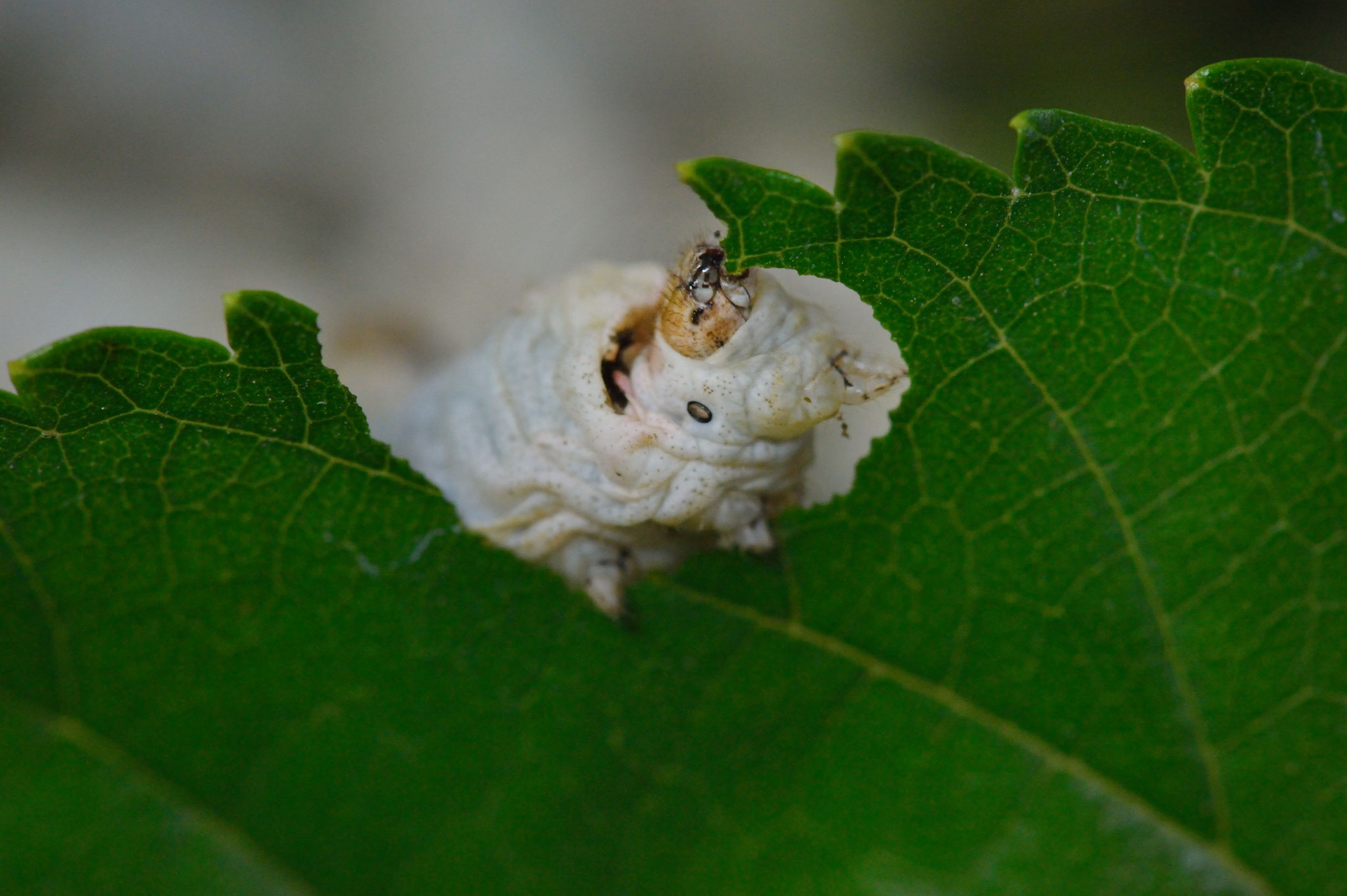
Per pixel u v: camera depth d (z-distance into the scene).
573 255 0.23
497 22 0.24
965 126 0.24
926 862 0.14
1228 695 0.14
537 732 0.14
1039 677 0.14
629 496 0.15
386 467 0.14
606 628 0.14
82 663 0.14
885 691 0.14
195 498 0.14
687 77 0.25
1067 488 0.14
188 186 0.23
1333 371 0.14
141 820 0.13
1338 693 0.14
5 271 0.21
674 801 0.14
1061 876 0.14
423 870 0.13
